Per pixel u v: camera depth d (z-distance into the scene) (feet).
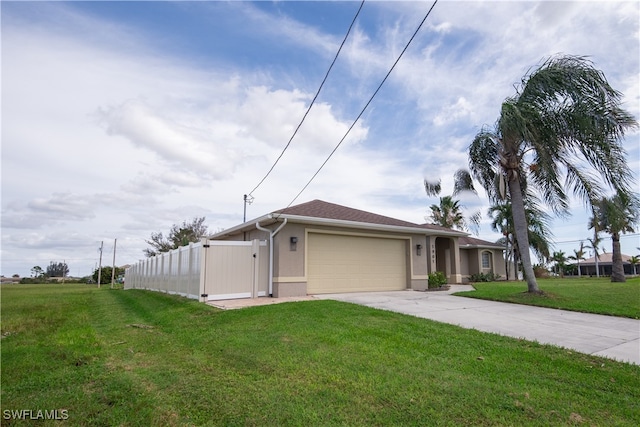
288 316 26.09
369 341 19.63
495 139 39.09
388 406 11.91
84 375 15.64
